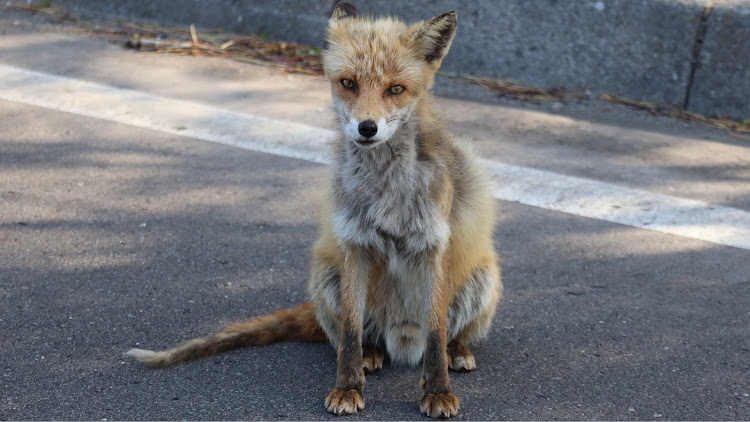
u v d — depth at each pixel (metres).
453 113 8.58
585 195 6.92
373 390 4.34
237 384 4.26
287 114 8.23
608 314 5.16
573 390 4.30
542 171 7.34
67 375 4.23
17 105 7.93
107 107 8.05
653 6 9.08
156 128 7.70
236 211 6.38
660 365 4.57
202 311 5.00
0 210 6.07
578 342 4.82
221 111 8.18
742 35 8.80
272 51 9.88
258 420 3.92
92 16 10.66
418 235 4.22
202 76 9.04
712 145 8.20
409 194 4.20
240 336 4.60
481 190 4.73
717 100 8.99
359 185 4.23
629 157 7.78
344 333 4.23
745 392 4.31
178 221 6.15
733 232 6.36
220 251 5.77
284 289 5.33
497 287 4.77
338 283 4.50
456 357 4.52
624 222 6.48
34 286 5.11
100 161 7.00
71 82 8.55
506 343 4.82
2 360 4.31
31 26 10.08
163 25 10.61
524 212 6.59
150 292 5.16
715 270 5.78
